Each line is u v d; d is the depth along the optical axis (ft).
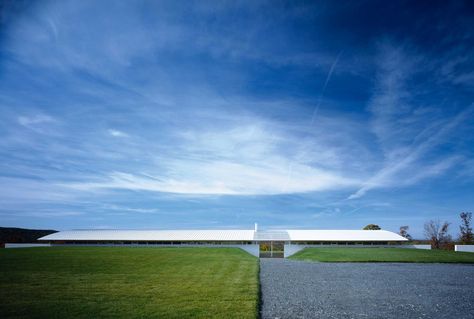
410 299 43.98
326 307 39.52
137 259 93.09
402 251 128.06
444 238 194.39
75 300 41.91
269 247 154.61
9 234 203.72
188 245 154.92
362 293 47.85
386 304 41.11
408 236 215.51
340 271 73.56
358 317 35.35
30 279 58.90
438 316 35.99
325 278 62.69
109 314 35.47
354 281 59.00
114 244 158.71
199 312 36.06
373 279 61.46
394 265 86.99
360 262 94.99
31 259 91.35
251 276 62.44
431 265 87.10
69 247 144.05
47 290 48.62
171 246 153.89
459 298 45.09
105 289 49.32
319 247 151.23
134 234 165.89
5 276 62.34
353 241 154.30
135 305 39.24
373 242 153.89
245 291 47.26
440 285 55.16
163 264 82.02
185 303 40.11
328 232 167.02
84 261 87.04
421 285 55.01
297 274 68.49
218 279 58.85
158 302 40.73
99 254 107.65
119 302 40.81
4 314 35.65
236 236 159.74
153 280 57.77
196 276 62.54
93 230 176.04
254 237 158.30
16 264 80.43
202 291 47.39
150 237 160.04
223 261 89.71
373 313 36.88
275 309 38.65
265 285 54.80
